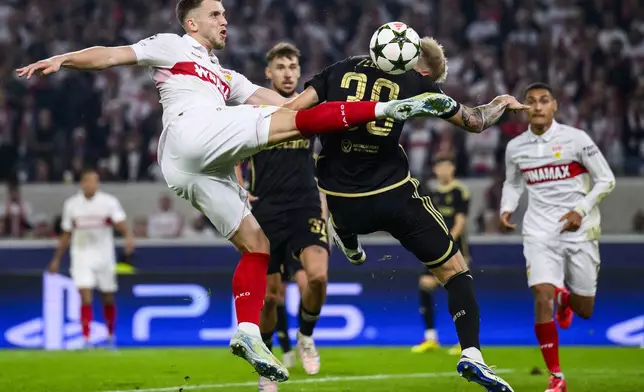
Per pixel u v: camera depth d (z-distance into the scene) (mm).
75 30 60281
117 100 55750
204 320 40156
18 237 47719
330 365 30688
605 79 54438
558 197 24188
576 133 24031
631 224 46312
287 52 26984
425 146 51156
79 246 39406
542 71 55500
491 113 17547
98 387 25141
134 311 40406
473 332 18000
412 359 32844
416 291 39562
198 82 17719
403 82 18297
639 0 58531
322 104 16625
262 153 26844
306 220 26672
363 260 20578
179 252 40406
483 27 58938
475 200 48281
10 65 57469
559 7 59406
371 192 18297
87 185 39469
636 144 52094
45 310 40688
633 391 23531
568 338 39219
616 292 38812
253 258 17812
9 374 28594
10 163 52312
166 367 30484
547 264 23906
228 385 25312
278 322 29969
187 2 18297
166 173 17375
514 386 24953
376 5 60625
